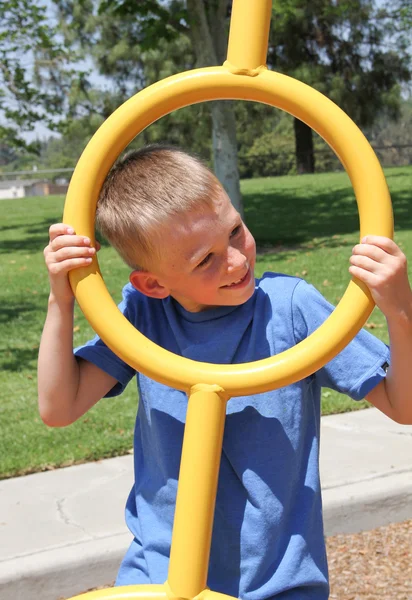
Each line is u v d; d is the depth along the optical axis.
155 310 1.61
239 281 1.43
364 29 23.50
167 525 1.52
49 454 3.79
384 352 1.47
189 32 11.02
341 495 3.22
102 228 1.49
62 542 2.95
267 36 1.44
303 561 1.43
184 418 1.51
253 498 1.44
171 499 1.51
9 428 4.21
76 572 2.85
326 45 23.50
